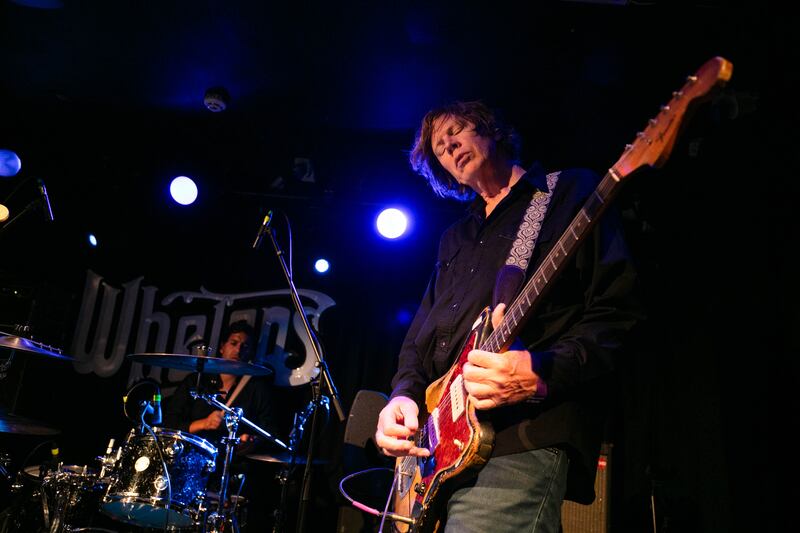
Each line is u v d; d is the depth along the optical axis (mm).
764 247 3496
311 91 5062
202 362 4746
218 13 4262
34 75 5211
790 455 3168
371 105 5141
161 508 4098
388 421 1798
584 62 4188
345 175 5961
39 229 6082
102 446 5902
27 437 5684
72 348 6121
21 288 5742
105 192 6312
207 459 4434
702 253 4164
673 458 4277
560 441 1476
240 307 6223
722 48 3658
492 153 2098
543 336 1613
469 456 1480
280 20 4270
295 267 6254
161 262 6352
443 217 5988
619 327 1487
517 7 3840
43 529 4348
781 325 3309
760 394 3426
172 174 6234
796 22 3227
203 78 5047
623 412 4664
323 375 3400
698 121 4039
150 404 4723
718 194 4027
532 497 1488
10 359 5211
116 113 5656
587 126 4758
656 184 4695
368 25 4211
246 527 5410
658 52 3902
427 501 1639
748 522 3424
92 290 6246
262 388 5730
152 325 6219
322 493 5496
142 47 4723
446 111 2203
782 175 3400
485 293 1787
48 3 4305
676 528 3857
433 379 1940
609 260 1530
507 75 4504
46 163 6105
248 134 5738
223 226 6371
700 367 4051
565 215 1722
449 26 4098
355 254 6238
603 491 3480
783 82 3416
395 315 6012
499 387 1400
